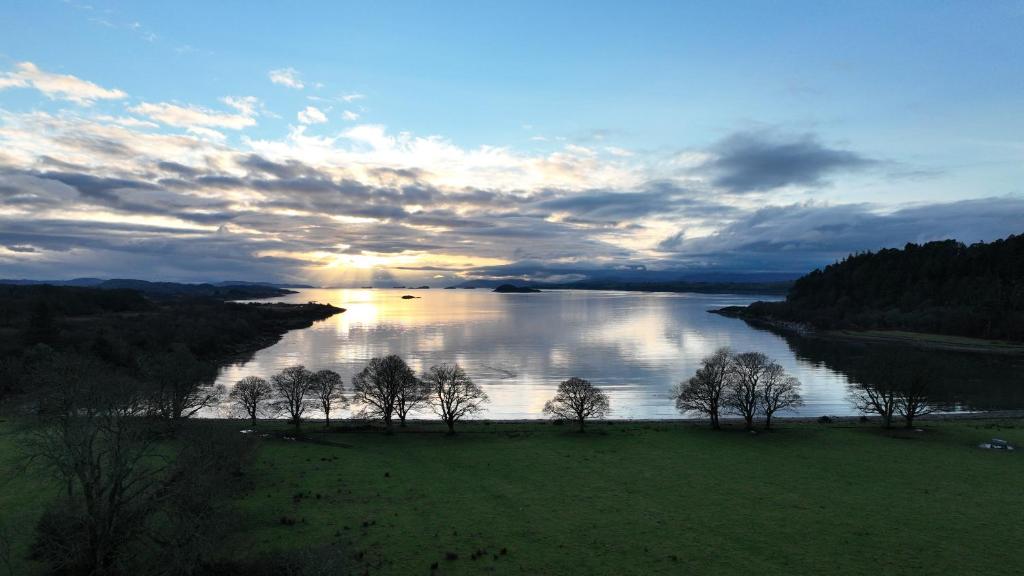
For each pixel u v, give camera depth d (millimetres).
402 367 97250
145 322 198125
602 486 62469
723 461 72688
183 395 79750
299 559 40094
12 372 99875
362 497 57719
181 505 39594
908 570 43469
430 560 44156
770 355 198750
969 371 163625
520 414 115875
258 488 59719
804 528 51188
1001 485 63031
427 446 80250
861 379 103000
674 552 46281
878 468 69562
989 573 43000
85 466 39594
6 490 53656
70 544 39031
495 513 54188
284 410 95000
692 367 173000
